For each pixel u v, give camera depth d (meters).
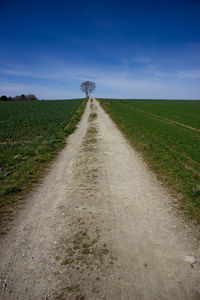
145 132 19.06
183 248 4.40
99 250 4.35
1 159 10.56
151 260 4.06
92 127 23.52
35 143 14.45
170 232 4.96
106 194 7.11
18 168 9.31
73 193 7.18
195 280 3.60
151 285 3.49
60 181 8.26
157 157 11.26
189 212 5.80
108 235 4.87
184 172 8.80
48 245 4.51
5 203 6.30
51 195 7.02
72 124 25.11
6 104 69.38
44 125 23.77
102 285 3.49
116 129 22.23
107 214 5.82
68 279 3.61
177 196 6.82
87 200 6.67
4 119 29.62
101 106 56.62
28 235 4.86
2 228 5.11
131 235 4.87
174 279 3.62
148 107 54.12
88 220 5.51
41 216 5.70
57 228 5.15
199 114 38.56
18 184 7.62
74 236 4.83
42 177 8.63
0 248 4.41
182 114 37.81
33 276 3.68
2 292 3.35
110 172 9.30
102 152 12.87
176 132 19.31
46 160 10.84
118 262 4.02
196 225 5.20
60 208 6.14
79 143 15.55
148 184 7.94
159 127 22.17
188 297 3.28
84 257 4.14
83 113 39.84
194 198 6.53
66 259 4.08
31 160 10.37
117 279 3.62
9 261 4.04
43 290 3.39
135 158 11.50
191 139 16.14
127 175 8.91
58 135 17.53
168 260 4.06
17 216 5.67
